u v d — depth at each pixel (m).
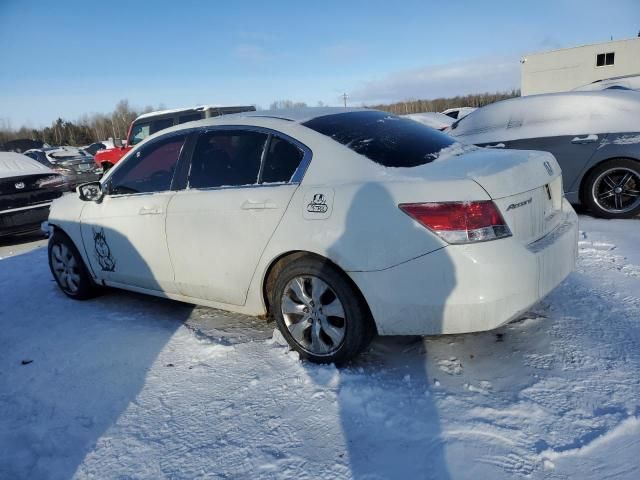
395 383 2.74
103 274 4.22
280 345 3.26
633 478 1.97
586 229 5.37
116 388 2.97
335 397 2.64
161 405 2.75
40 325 4.07
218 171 3.35
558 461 2.09
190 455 2.32
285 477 2.13
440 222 2.47
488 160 2.82
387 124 3.34
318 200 2.81
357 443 2.29
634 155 5.42
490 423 2.34
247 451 2.31
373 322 2.85
